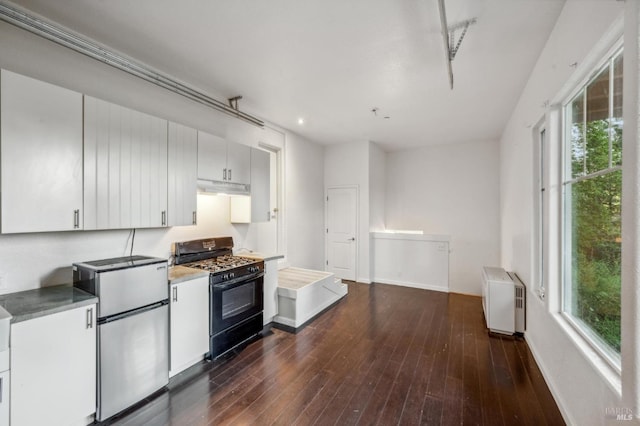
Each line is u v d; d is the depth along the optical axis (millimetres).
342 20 2078
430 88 3193
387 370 2520
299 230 5148
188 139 2816
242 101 3598
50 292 1971
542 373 2438
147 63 2676
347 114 4031
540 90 2475
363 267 5613
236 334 2926
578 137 1949
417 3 1893
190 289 2488
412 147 5973
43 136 1852
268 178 3846
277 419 1921
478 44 2352
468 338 3168
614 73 1488
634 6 1144
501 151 4996
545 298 2326
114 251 2523
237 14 2012
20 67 1975
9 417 1502
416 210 5977
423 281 5301
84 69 2299
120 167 2270
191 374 2447
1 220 1688
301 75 2918
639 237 1146
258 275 3236
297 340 3119
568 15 1833
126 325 2016
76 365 1762
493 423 1881
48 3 1894
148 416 1949
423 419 1918
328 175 5918
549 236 2223
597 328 1647
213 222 3494
